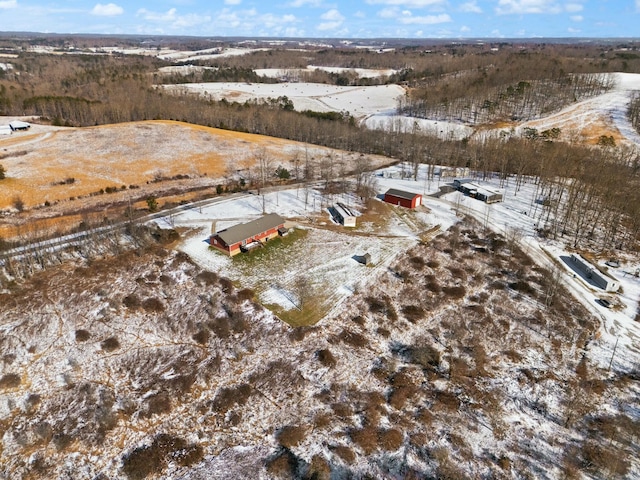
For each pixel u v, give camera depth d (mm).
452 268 58969
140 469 32469
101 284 51562
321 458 33594
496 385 41438
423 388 40750
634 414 38531
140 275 54000
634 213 68062
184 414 37656
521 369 43406
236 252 60625
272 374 41594
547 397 40188
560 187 80000
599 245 65375
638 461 34406
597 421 37781
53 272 52781
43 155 92750
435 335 47688
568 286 55656
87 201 74812
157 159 95188
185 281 53875
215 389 40156
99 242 59375
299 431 35906
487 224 71312
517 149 97750
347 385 40906
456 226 70688
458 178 94125
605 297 53625
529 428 37125
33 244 58188
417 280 56312
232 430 36344
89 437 35125
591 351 45688
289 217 72500
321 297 52094
